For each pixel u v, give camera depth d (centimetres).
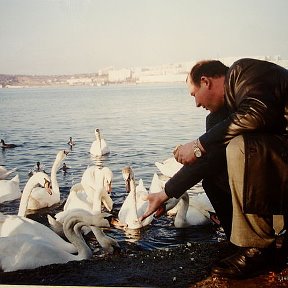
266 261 300
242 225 285
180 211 608
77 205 647
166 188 334
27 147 987
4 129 1079
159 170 859
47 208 724
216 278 297
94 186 725
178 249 372
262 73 285
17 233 475
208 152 309
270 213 279
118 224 526
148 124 1019
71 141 988
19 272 380
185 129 1000
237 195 282
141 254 372
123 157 907
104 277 336
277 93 281
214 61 330
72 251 486
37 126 1080
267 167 274
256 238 287
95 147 927
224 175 327
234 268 294
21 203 665
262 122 275
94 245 521
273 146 276
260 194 275
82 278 344
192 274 317
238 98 290
